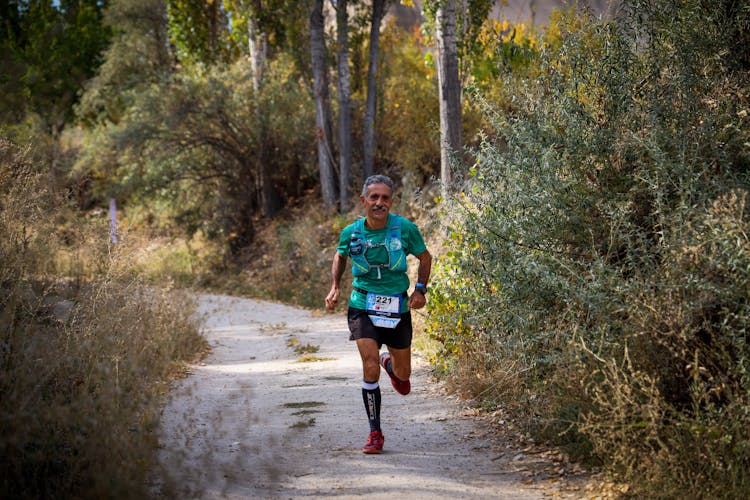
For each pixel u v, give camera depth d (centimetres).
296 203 3444
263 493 584
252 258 3253
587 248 759
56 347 664
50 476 530
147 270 1509
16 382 561
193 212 3519
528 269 723
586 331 671
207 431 780
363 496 576
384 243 713
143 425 603
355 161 3117
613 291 659
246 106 3356
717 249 587
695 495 516
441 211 984
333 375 1143
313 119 3347
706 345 611
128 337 838
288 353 1433
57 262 884
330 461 678
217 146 3419
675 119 743
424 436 763
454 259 962
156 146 3356
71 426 561
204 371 1235
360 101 3162
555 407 702
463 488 592
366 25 2825
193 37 3631
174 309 1398
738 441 532
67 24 3866
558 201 777
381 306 718
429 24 1886
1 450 514
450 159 948
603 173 780
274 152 3425
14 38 3031
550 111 851
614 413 566
